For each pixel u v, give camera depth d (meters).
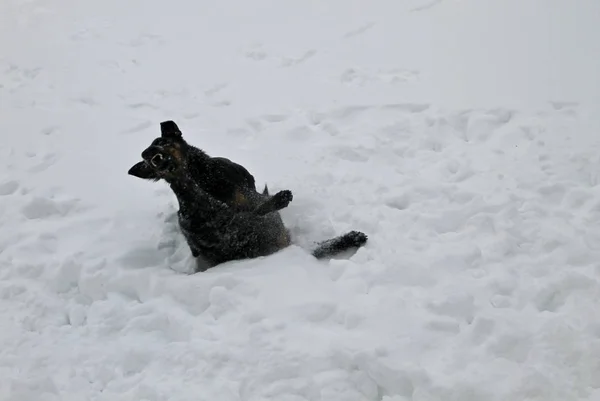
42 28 11.01
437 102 7.21
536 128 6.45
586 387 3.72
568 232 4.94
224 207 5.05
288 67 8.69
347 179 6.00
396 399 3.79
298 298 4.54
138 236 5.57
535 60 7.88
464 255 4.77
